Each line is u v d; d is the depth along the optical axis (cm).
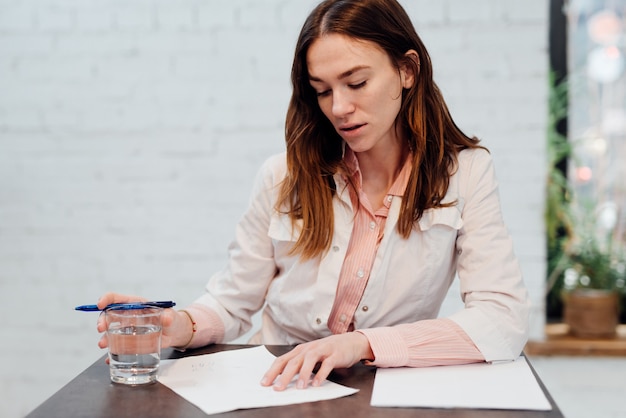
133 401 105
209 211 263
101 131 264
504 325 126
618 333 264
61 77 264
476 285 132
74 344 270
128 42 262
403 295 139
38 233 268
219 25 259
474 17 251
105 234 267
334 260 139
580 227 269
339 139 142
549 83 262
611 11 272
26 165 267
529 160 253
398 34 129
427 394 106
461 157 141
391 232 137
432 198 135
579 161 263
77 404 104
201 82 261
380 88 126
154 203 264
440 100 140
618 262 273
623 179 274
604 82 274
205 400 104
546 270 271
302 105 138
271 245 148
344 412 99
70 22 262
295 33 257
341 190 139
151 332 113
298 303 142
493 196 139
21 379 273
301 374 111
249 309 150
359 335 122
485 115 253
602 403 256
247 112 260
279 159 148
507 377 115
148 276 266
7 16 264
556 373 257
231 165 262
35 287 270
